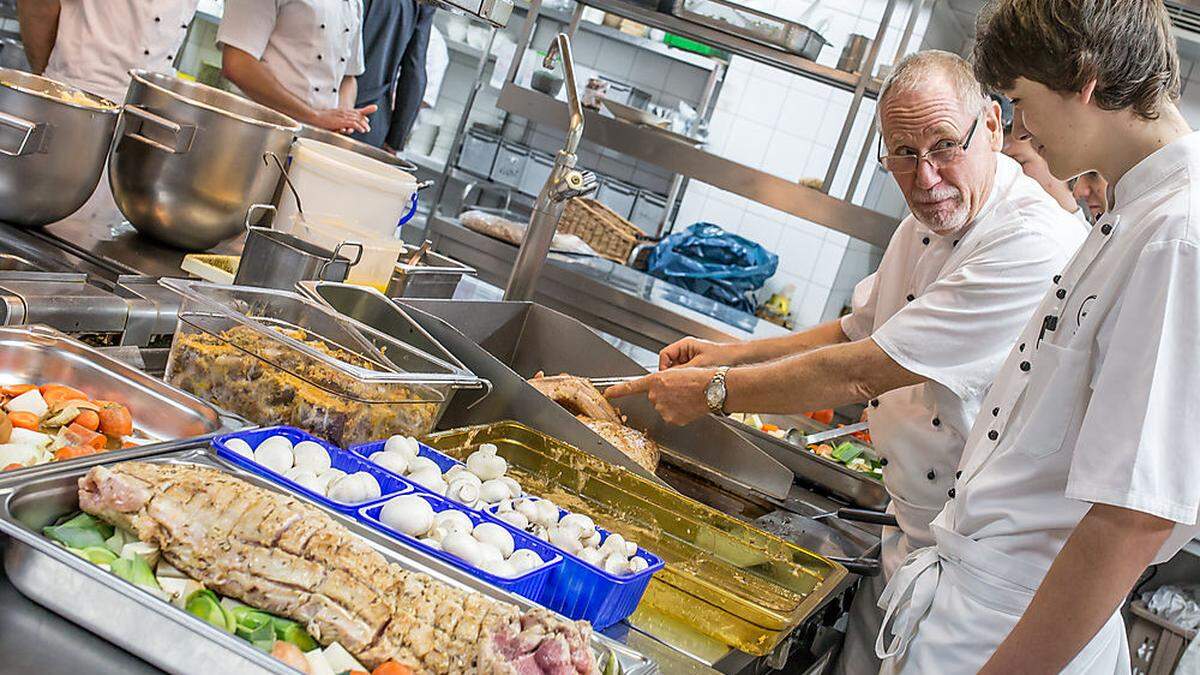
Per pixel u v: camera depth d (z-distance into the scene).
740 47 4.36
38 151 2.08
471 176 7.09
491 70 7.08
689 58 7.07
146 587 1.12
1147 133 1.63
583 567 1.45
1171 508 1.42
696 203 7.26
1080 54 1.53
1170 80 1.59
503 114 7.22
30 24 3.79
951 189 2.30
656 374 2.46
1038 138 1.69
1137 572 1.47
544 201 2.88
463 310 2.62
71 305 1.82
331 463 1.55
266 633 1.13
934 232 2.40
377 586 1.18
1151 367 1.45
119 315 1.91
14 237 2.18
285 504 1.21
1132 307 1.49
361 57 4.58
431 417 1.86
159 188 2.37
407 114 5.96
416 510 1.41
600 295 4.27
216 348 1.74
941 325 2.26
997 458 1.82
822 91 6.97
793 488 2.89
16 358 1.62
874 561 2.33
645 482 2.02
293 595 1.16
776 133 7.11
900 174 2.34
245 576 1.17
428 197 6.97
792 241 7.11
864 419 3.50
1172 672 4.43
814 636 2.04
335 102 4.32
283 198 2.51
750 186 4.29
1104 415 1.48
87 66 3.77
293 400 1.71
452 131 7.14
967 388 2.28
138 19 3.79
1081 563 1.48
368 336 1.91
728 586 1.80
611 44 7.20
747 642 1.67
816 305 7.08
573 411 2.40
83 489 1.20
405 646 1.15
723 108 7.17
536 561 1.43
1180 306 1.46
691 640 1.64
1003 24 1.60
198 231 2.44
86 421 1.54
